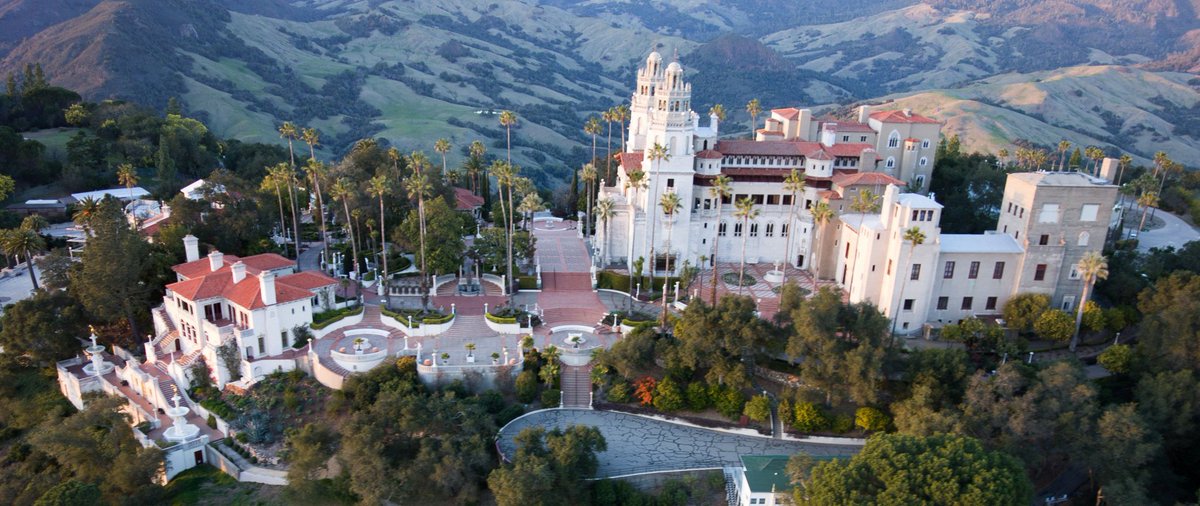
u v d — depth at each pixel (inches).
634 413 3432.6
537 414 3390.7
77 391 3727.9
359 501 2847.0
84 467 2928.2
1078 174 3855.8
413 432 2923.2
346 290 4340.6
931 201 3693.4
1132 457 2758.4
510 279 4173.2
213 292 3666.3
